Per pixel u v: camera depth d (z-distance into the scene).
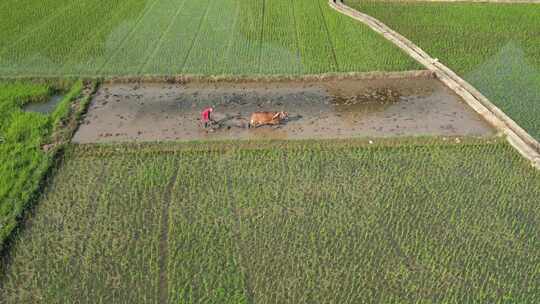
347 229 13.91
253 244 13.44
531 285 12.38
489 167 16.31
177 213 14.38
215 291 12.12
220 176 15.84
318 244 13.45
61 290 12.13
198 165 16.31
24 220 14.09
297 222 14.12
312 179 15.71
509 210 14.62
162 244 13.45
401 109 19.56
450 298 12.04
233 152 16.89
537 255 13.20
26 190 14.98
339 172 16.03
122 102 19.80
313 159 16.59
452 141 17.52
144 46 24.00
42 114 18.86
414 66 22.36
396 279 12.49
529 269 12.81
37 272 12.58
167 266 12.77
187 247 13.32
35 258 12.95
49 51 23.22
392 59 22.95
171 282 12.33
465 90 20.25
